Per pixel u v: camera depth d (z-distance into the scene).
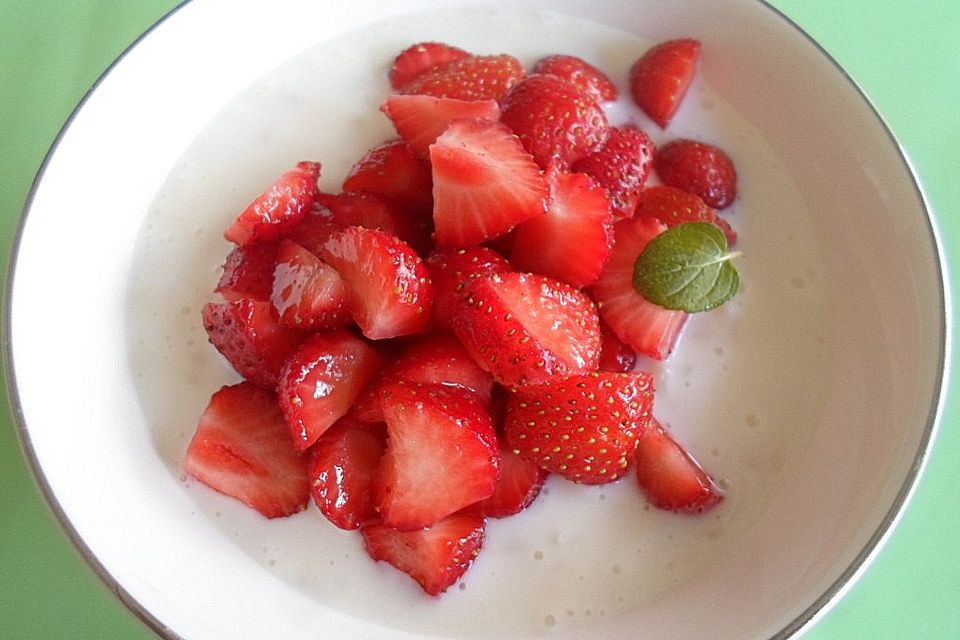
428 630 0.21
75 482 0.21
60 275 0.22
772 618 0.20
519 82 0.24
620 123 0.25
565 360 0.20
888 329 0.22
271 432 0.22
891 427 0.21
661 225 0.22
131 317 0.23
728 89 0.25
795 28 0.23
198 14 0.24
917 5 0.28
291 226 0.23
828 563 0.20
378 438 0.21
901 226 0.22
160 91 0.24
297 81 0.25
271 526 0.22
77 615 0.22
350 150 0.25
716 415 0.22
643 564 0.21
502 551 0.21
